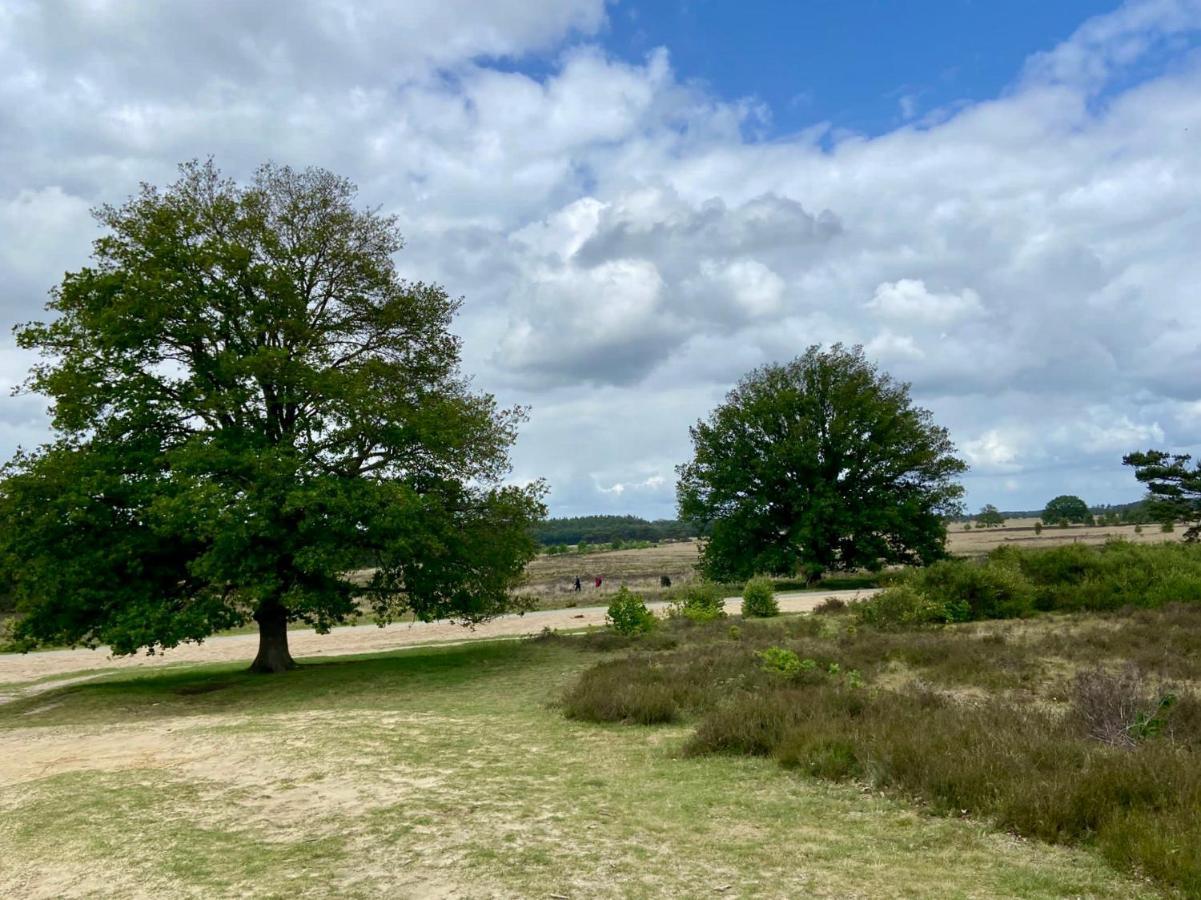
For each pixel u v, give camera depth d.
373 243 22.77
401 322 22.66
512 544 21.50
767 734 9.56
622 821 6.93
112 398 19.02
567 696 13.39
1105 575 24.50
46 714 16.84
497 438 22.45
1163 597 22.14
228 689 18.73
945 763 7.39
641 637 22.75
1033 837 6.12
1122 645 15.48
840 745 8.62
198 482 17.36
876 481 48.88
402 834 6.75
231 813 7.70
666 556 113.94
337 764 9.49
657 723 11.64
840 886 5.30
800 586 50.25
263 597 17.42
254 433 19.36
